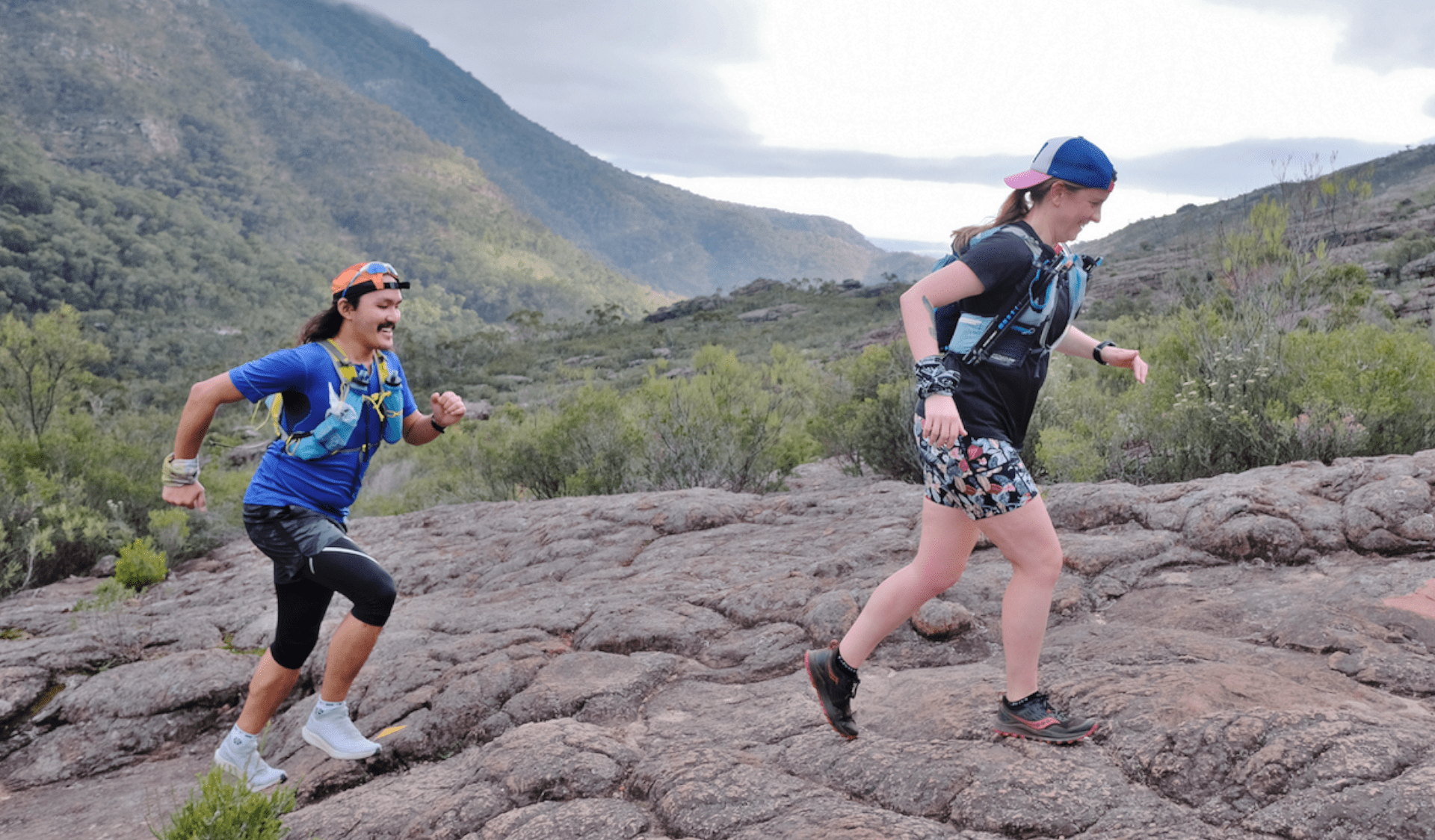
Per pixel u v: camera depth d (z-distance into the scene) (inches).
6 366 427.5
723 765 103.8
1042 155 94.3
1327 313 285.9
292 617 123.3
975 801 89.9
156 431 554.3
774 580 176.7
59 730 167.8
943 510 99.5
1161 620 143.3
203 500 119.6
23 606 277.4
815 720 117.2
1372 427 220.2
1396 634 122.3
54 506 325.4
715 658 151.3
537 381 3654.0
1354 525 156.7
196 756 163.3
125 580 289.9
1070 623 148.1
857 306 4456.2
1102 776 91.4
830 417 386.6
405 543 305.7
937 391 88.2
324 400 116.2
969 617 145.7
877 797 95.5
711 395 406.9
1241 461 244.1
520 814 100.1
